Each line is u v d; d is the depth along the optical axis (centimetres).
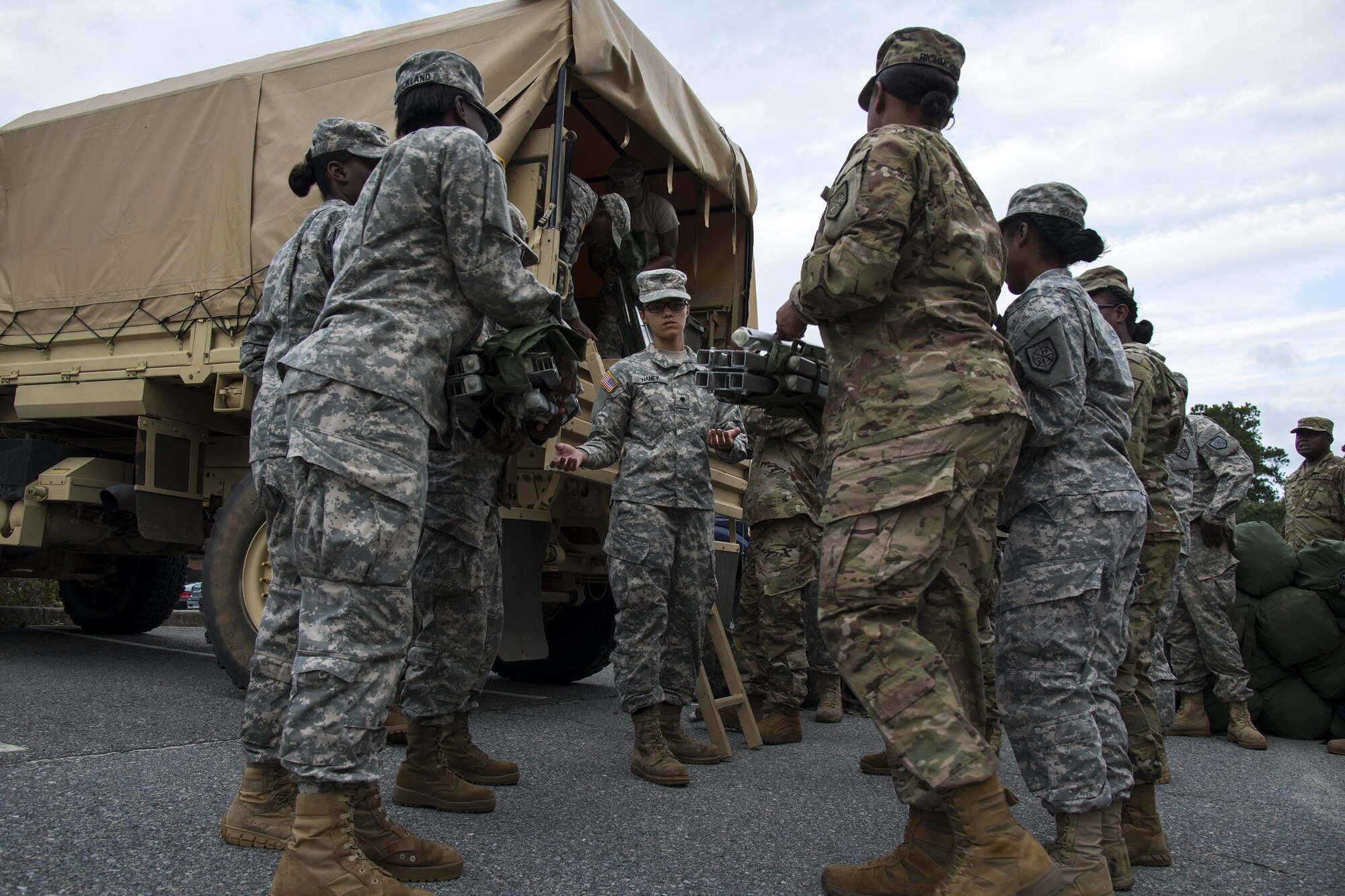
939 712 175
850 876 199
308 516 183
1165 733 507
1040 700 213
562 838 231
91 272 464
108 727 324
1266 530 519
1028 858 165
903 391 191
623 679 313
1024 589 219
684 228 568
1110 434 227
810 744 397
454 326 202
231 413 421
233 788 254
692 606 338
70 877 183
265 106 435
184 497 457
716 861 220
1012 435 193
